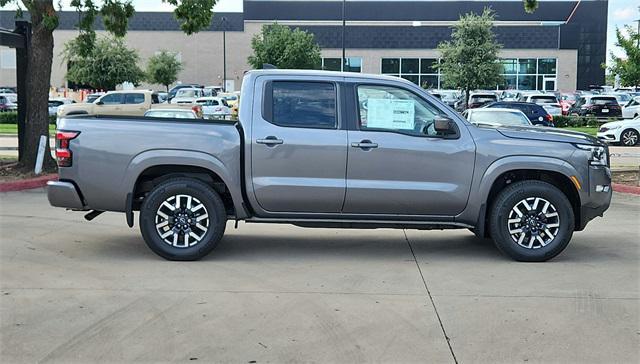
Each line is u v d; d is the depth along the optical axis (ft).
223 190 24.99
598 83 209.87
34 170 47.32
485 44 155.33
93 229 30.12
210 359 15.53
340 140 23.91
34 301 19.61
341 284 21.70
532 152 24.20
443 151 24.04
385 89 24.38
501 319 18.37
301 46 175.42
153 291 20.68
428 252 26.55
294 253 26.12
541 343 16.65
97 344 16.38
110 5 52.19
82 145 23.86
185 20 53.78
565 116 120.98
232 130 24.23
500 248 24.70
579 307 19.47
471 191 24.14
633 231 31.14
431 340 16.79
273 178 23.99
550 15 214.07
